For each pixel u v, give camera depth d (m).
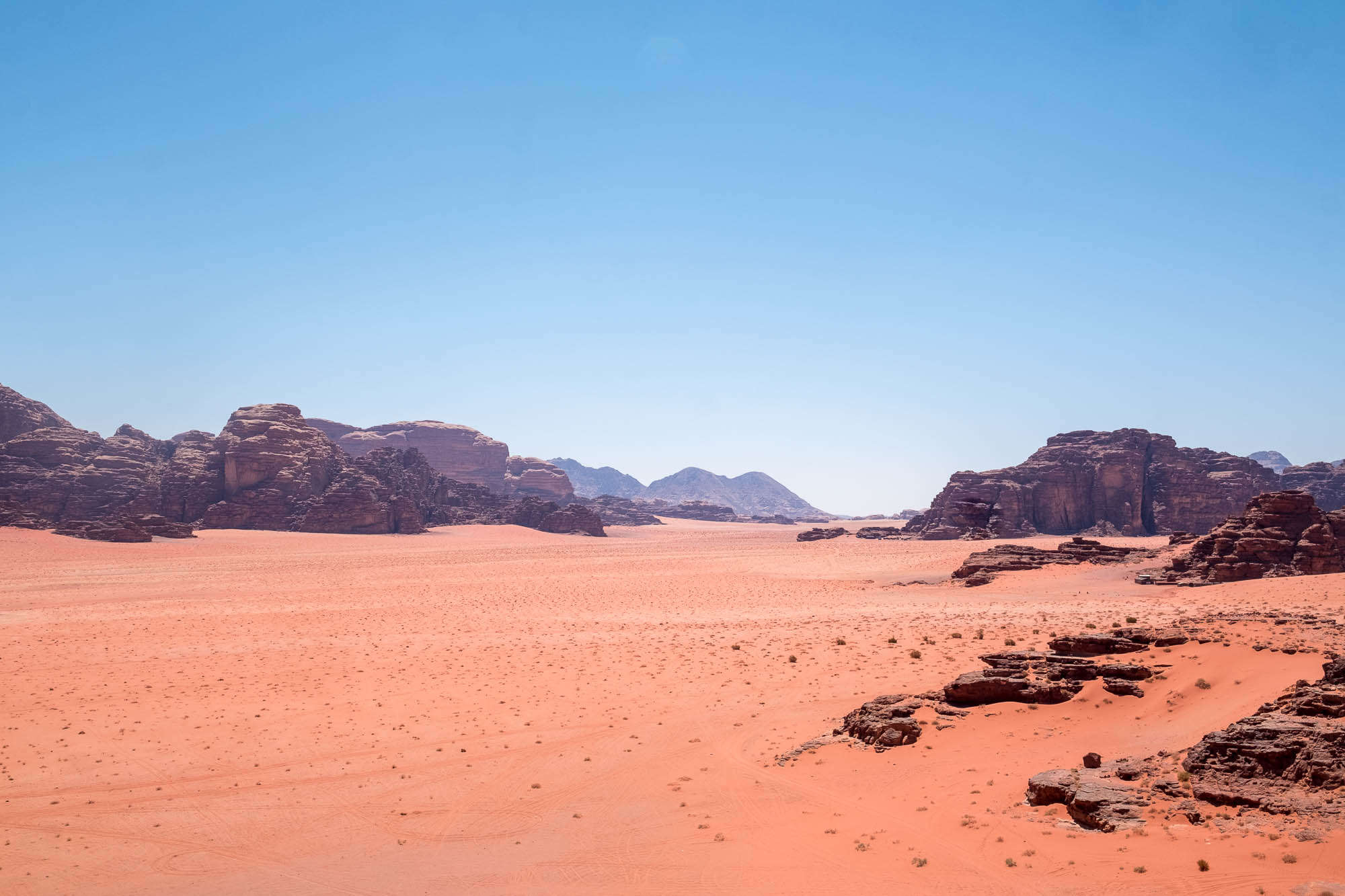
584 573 156.75
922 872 27.50
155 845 35.59
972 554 136.12
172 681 64.94
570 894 29.12
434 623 94.38
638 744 47.69
